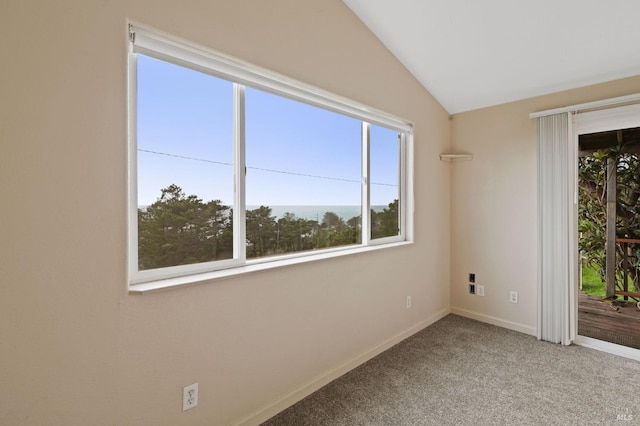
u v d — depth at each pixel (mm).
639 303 2881
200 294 1545
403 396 2021
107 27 1257
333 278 2236
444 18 2238
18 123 1090
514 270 3098
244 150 1832
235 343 1689
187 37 1477
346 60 2287
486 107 3271
